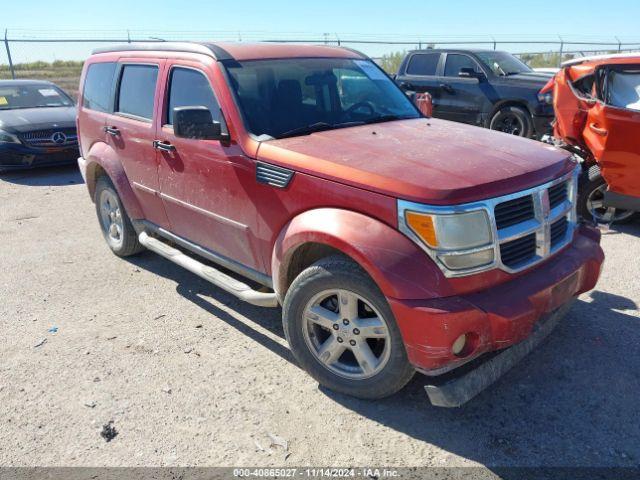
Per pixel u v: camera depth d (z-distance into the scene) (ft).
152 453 9.42
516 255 9.83
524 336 9.53
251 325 13.71
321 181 10.23
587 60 20.01
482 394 10.76
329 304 10.73
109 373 11.73
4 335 13.43
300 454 9.32
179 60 14.03
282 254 10.82
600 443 9.40
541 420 10.00
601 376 11.21
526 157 10.71
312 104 13.33
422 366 9.25
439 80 38.73
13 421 10.29
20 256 18.78
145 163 15.16
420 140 11.62
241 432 9.88
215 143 12.46
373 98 14.69
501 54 38.93
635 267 16.75
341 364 10.75
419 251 9.14
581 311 13.88
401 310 9.01
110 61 17.20
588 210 20.74
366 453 9.32
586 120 19.85
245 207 11.96
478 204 9.14
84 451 9.50
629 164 18.48
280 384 11.25
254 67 13.15
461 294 9.19
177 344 12.85
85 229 21.67
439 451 9.32
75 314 14.47
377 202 9.47
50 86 37.27
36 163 31.48
